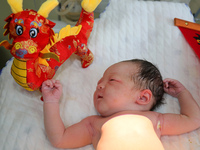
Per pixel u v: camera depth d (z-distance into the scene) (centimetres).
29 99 91
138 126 67
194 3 152
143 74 87
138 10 119
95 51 108
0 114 87
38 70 81
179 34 114
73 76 101
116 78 86
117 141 62
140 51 109
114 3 122
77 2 126
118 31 113
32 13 73
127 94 83
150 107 88
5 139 81
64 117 89
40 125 85
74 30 95
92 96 96
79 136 81
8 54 123
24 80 78
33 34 71
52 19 134
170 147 82
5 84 95
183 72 103
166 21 117
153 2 122
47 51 79
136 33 113
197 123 84
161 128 83
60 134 79
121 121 69
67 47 91
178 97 94
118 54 108
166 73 103
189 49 110
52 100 81
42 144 81
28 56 73
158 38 112
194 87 99
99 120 83
